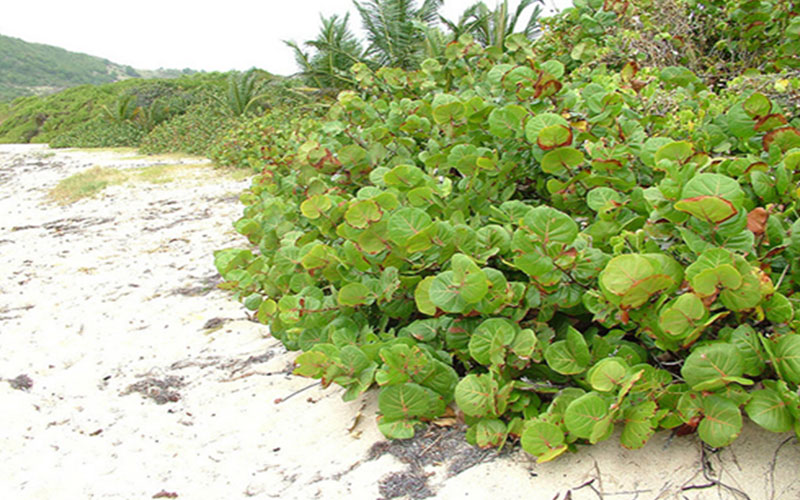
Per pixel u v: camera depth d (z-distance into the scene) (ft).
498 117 9.95
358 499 6.88
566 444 6.79
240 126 43.60
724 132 9.89
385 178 9.46
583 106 10.64
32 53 449.48
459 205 10.10
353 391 8.29
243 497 7.24
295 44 49.24
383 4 45.62
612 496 6.27
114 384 10.81
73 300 16.15
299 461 7.82
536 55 15.93
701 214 6.49
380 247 8.64
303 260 9.47
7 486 7.84
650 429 6.35
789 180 7.29
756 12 15.03
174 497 7.38
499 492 6.61
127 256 20.40
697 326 6.34
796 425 5.92
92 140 82.64
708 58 16.20
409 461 7.41
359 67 15.76
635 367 6.83
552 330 7.86
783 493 5.88
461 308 7.65
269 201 12.99
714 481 6.17
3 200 37.29
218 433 8.80
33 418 9.64
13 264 20.63
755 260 6.66
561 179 9.67
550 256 7.41
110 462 8.27
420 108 12.99
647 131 10.89
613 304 7.03
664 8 16.28
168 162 50.75
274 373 10.55
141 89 86.99
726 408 6.14
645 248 7.38
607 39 15.64
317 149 11.59
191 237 22.16
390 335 8.92
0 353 12.67
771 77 12.09
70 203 32.81
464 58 15.35
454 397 8.04
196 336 12.83
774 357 6.12
